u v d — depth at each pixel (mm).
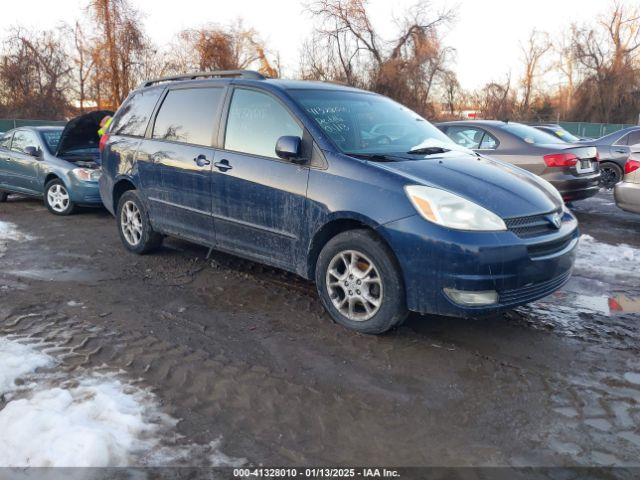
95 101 37625
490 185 3881
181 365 3490
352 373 3439
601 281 5395
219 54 31594
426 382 3346
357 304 4070
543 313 4484
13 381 3197
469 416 2996
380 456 2660
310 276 4270
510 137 8500
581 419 2988
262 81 4727
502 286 3545
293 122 4367
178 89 5488
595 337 4031
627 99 43531
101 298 4684
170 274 5359
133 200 5863
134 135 5859
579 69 45375
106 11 29422
